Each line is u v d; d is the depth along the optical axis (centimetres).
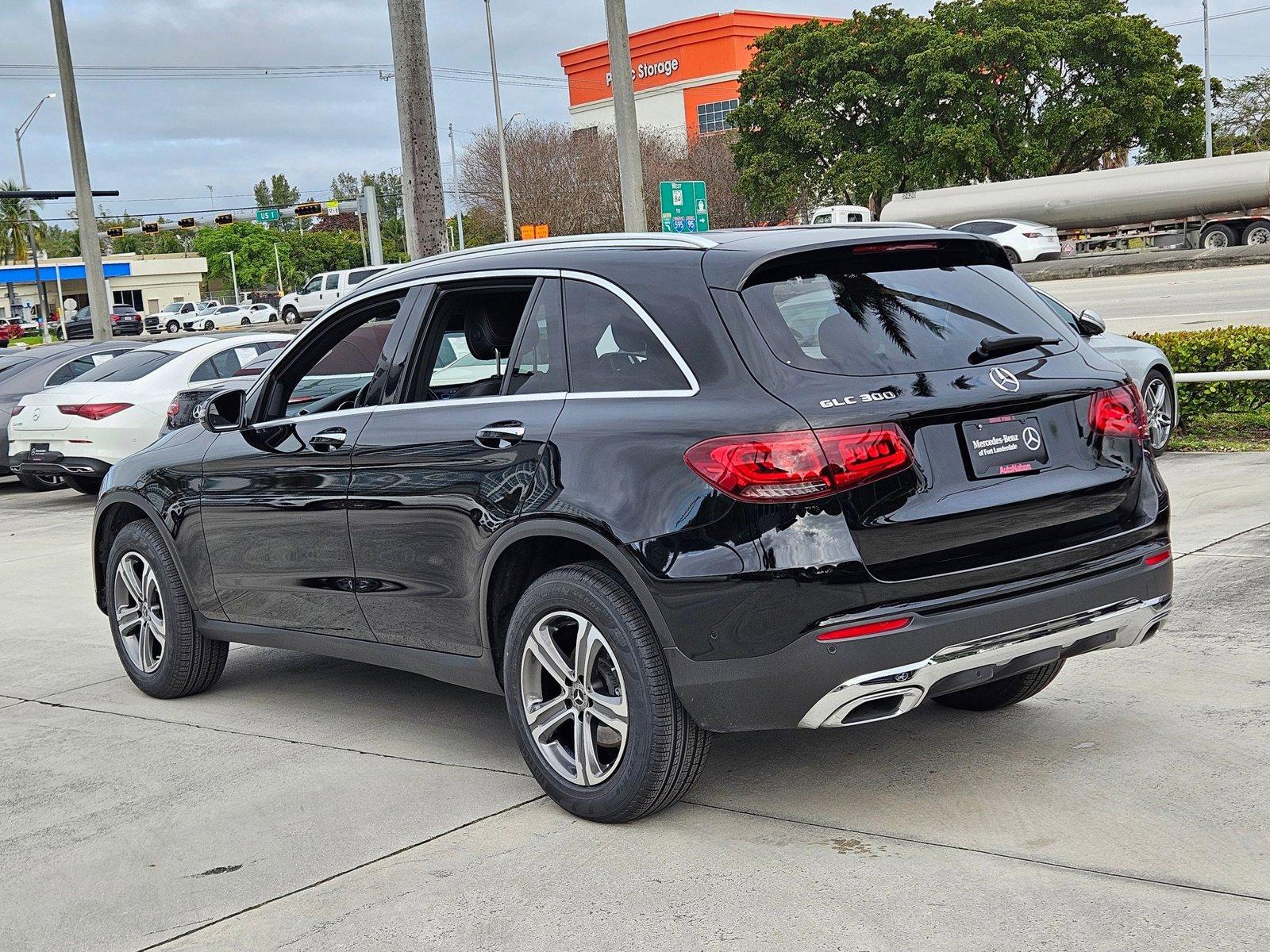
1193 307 2080
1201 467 965
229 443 549
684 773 398
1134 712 483
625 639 392
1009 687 484
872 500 364
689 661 378
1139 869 356
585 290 427
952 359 392
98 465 1303
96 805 468
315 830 428
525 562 440
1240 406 1119
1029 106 4788
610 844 399
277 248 12731
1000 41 4606
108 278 10200
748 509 365
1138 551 411
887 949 321
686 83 9219
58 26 2689
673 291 403
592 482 396
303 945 348
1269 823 380
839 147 5112
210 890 388
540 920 352
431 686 599
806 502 361
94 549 631
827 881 361
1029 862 364
